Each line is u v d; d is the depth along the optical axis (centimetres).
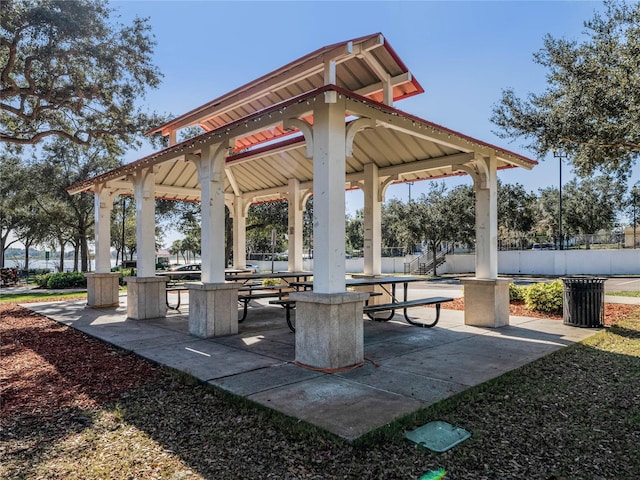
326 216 475
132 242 3766
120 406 378
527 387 413
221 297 686
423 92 628
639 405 365
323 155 477
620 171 1102
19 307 1134
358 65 607
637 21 930
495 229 781
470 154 753
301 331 502
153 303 884
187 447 296
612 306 991
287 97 754
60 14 1147
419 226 2564
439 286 1891
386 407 355
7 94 1206
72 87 1316
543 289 923
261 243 4600
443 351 567
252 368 485
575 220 3322
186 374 459
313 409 352
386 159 890
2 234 3600
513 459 271
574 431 313
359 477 250
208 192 679
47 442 308
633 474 253
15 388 436
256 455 281
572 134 982
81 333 734
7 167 2362
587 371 468
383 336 673
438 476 250
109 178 996
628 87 874
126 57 1364
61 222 2473
